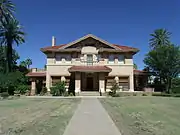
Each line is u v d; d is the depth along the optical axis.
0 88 39.06
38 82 45.28
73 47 43.03
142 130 9.40
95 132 8.87
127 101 25.33
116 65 42.81
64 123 10.89
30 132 8.93
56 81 42.75
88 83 42.06
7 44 50.56
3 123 10.96
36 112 15.40
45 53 43.53
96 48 42.91
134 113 14.87
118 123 11.04
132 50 42.44
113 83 40.44
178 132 9.09
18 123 10.95
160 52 48.69
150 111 16.03
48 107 18.78
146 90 42.91
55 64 42.91
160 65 48.06
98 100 27.06
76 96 37.00
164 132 9.06
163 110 16.69
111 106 19.52
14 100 27.80
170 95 37.00
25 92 43.19
